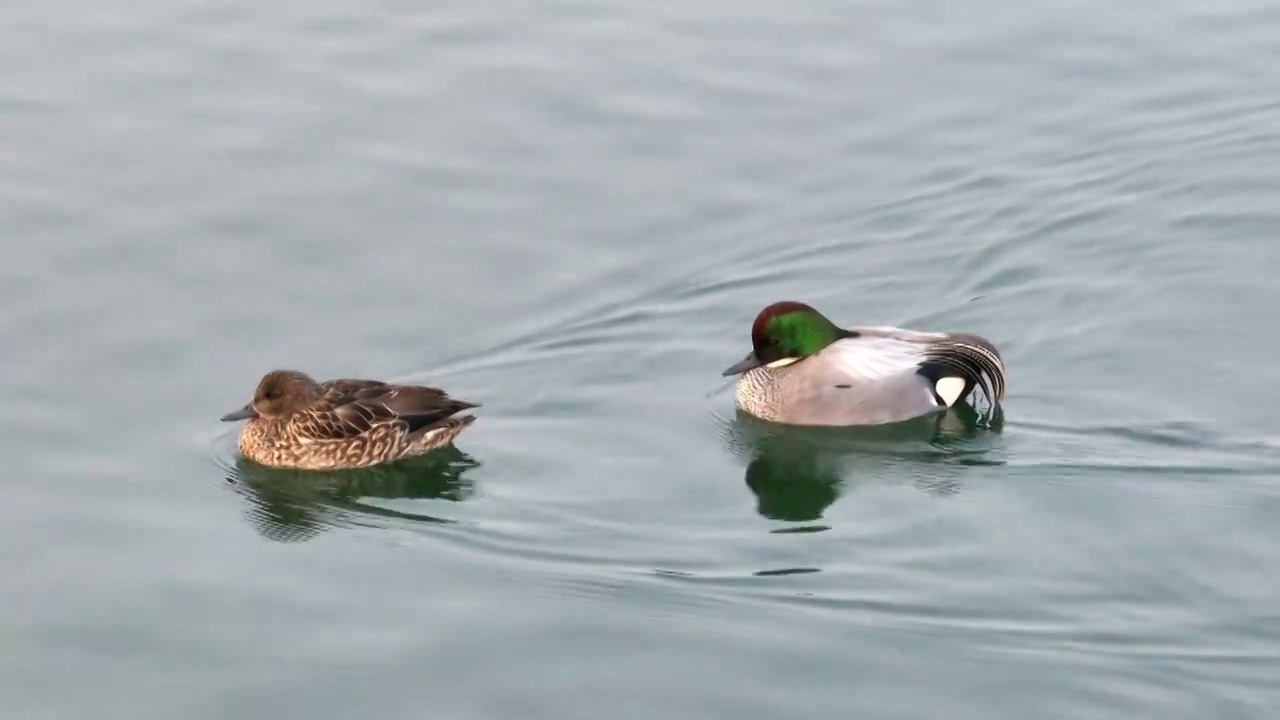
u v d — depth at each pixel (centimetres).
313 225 2167
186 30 2580
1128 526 1688
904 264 2167
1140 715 1425
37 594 1582
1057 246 2203
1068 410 1894
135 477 1769
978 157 2341
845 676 1472
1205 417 1867
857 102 2442
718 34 2591
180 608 1566
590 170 2288
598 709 1423
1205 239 2206
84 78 2453
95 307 2014
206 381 1911
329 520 1719
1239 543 1650
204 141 2320
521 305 2059
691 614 1566
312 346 1970
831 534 1695
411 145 2320
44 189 2217
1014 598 1584
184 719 1416
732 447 1858
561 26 2600
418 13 2625
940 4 2692
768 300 2100
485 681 1462
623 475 1803
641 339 2027
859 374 1886
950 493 1762
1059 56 2564
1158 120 2419
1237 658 1495
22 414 1842
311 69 2478
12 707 1434
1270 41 2605
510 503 1752
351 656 1497
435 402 1833
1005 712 1427
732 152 2334
